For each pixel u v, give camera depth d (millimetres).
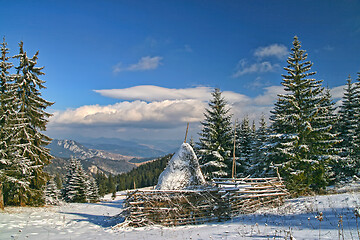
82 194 46406
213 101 28031
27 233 10484
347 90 31125
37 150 21516
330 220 8656
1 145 17531
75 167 47594
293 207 12305
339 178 26609
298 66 22422
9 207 18328
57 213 17750
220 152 26797
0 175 16734
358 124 28031
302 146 19922
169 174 14930
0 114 18109
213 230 9461
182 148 15430
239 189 13055
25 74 21391
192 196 12789
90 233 10781
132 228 11453
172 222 11930
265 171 24422
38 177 21062
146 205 12320
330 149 21656
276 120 23344
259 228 8805
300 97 21938
